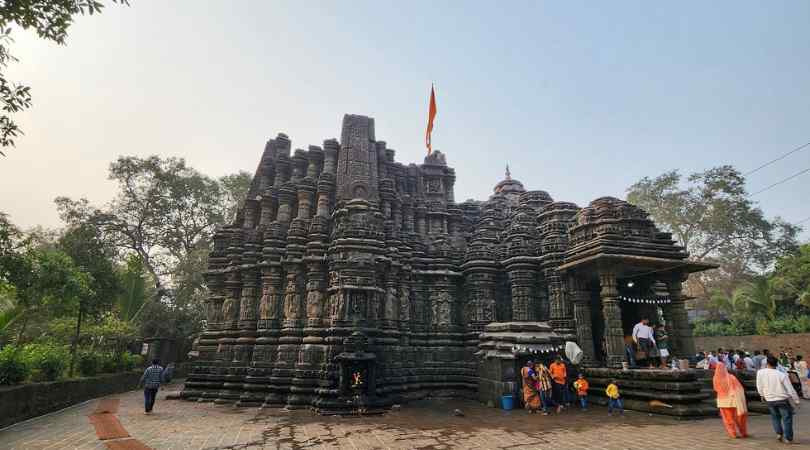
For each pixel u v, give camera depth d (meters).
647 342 16.12
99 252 24.94
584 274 18.19
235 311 20.38
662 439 9.60
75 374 19.20
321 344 16.78
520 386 15.61
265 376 17.52
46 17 8.37
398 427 11.99
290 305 18.12
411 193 24.84
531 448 9.23
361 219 18.22
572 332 18.28
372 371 15.06
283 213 20.77
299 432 11.34
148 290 34.84
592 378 16.12
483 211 26.19
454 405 16.58
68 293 15.58
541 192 24.86
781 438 8.90
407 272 20.22
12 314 15.86
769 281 30.75
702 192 40.34
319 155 22.23
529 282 19.94
